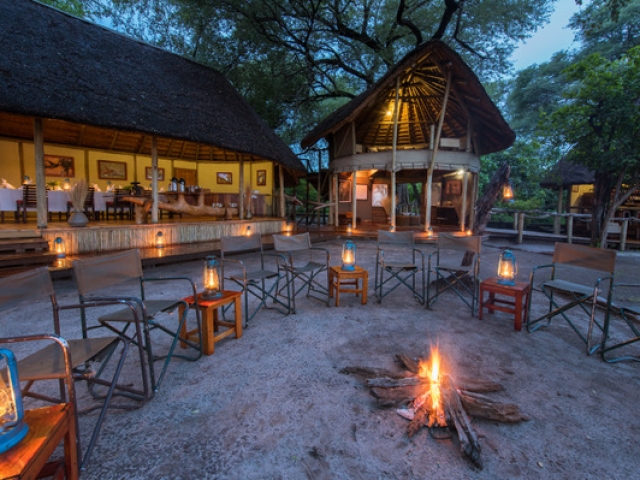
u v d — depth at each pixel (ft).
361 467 6.03
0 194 25.30
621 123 29.37
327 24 50.67
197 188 31.07
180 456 6.24
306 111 64.13
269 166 47.75
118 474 5.81
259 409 7.64
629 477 5.89
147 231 26.43
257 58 54.95
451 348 10.89
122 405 7.64
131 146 39.45
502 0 45.93
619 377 9.31
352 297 16.66
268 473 5.87
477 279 14.03
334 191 43.68
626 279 21.65
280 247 14.49
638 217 38.86
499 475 5.90
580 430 7.11
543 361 10.14
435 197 53.83
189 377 9.02
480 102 34.78
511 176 65.82
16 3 24.40
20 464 3.90
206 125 27.68
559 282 12.66
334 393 8.29
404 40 55.47
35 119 20.51
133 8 53.52
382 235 16.16
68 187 31.37
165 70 31.48
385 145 53.21
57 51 22.58
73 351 6.75
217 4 45.62
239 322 11.48
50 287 7.58
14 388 4.40
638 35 55.72
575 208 49.73
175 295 16.40
